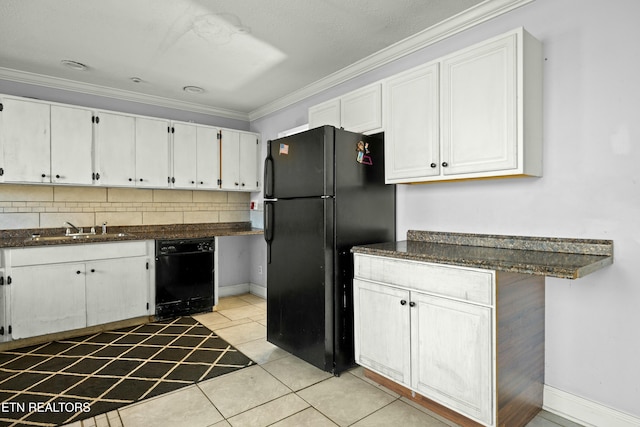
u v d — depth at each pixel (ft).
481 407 5.43
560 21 6.37
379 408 6.60
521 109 5.91
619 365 5.80
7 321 9.18
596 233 6.02
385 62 9.58
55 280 9.80
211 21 7.91
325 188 7.76
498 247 7.21
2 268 9.15
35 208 10.98
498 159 6.17
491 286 5.32
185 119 13.92
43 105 10.28
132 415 6.36
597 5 5.96
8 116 9.79
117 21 7.88
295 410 6.53
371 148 8.67
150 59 9.84
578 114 6.18
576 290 6.25
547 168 6.55
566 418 6.31
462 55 6.65
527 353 6.10
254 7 7.38
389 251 6.88
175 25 8.06
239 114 15.11
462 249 7.09
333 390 7.25
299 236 8.42
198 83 11.68
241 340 10.00
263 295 14.71
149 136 12.13
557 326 6.48
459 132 6.70
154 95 12.89
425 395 6.23
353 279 7.86
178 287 11.96
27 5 7.22
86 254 10.28
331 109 10.11
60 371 8.07
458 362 5.71
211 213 14.58
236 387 7.36
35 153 10.16
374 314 7.16
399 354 6.67
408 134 7.63
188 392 7.16
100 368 8.23
